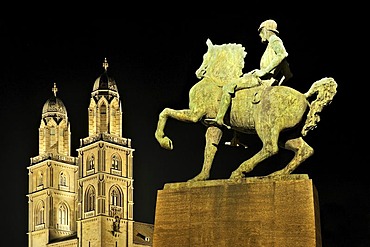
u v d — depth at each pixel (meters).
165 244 15.72
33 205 111.94
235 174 15.66
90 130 107.69
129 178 107.25
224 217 15.34
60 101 115.25
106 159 105.25
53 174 110.75
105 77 109.00
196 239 15.48
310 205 14.72
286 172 15.61
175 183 16.02
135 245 106.56
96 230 103.25
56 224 110.00
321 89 15.47
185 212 15.72
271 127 15.38
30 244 110.88
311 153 15.62
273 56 15.87
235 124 15.91
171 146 16.59
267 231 14.92
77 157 113.38
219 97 16.14
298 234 14.66
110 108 107.12
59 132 113.00
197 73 16.67
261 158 15.46
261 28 16.33
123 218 105.38
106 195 104.38
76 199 112.12
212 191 15.58
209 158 16.17
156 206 16.00
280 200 14.97
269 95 15.50
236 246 15.09
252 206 15.16
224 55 16.48
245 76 15.87
